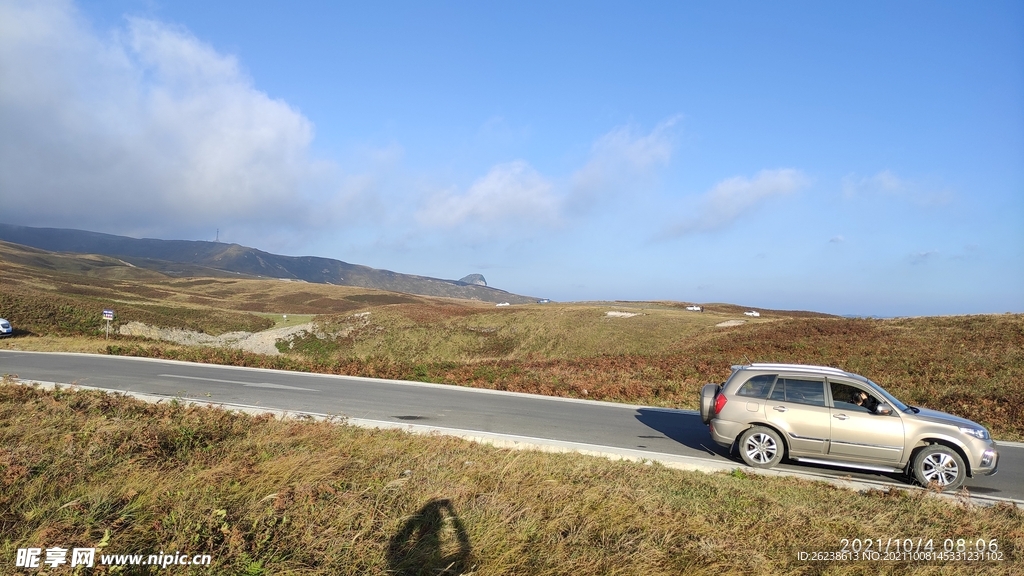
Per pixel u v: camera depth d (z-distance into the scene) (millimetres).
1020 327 28203
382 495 6141
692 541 5559
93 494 5629
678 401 16750
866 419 8945
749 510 6676
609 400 16969
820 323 38000
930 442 8812
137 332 48062
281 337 55812
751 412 9461
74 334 34438
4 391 10852
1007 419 15000
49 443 7285
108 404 10102
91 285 92688
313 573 4598
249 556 4773
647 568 4883
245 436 8562
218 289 131750
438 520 5602
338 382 17578
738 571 4965
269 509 5520
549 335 52656
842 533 6086
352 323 57875
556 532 5527
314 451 7754
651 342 48625
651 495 6918
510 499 6262
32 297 47000
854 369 23734
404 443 8906
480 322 57156
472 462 7855
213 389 14625
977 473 8531
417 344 52781
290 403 13266
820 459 9156
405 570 4738
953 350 25516
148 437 7676
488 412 13602
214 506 5523
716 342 37625
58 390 11281
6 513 5242
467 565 4770
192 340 52750
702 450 10773
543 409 14523
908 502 7402
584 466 8242
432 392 16547
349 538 5129
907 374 21875
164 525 5090
